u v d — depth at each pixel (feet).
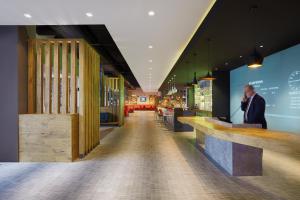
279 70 26.30
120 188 12.45
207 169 15.88
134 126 44.55
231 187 12.57
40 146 18.17
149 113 94.63
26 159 18.20
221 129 13.73
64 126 18.07
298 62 23.06
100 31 26.14
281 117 26.03
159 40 22.67
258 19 16.25
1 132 18.22
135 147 23.70
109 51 35.88
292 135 10.76
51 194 11.69
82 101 19.65
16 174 14.94
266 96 29.17
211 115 42.91
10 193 11.85
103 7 14.88
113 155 20.16
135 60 33.73
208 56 28.12
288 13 15.28
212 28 18.11
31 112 19.57
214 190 12.16
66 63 19.85
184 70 39.22
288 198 11.16
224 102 41.24
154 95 123.03
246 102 17.74
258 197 11.28
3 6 14.60
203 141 22.22
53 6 14.66
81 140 19.49
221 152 16.48
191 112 36.32
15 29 18.19
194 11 15.58
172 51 27.66
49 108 19.75
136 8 15.05
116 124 45.03
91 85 22.30
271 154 19.86
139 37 21.59
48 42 19.79
